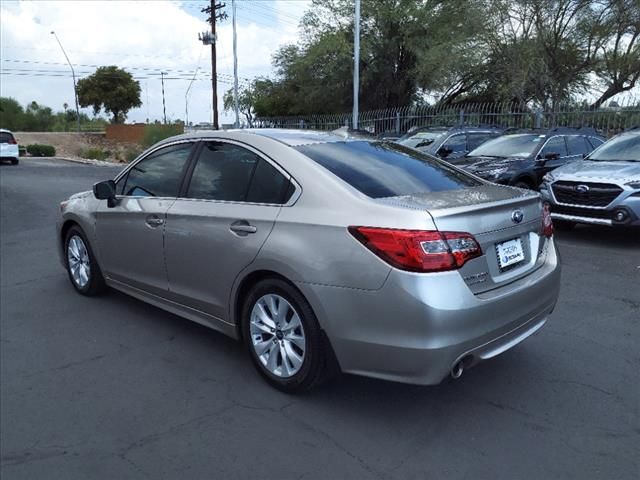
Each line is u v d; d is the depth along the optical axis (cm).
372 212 310
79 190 1549
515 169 969
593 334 453
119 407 348
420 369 294
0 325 486
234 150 400
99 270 536
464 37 2394
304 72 3231
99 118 7388
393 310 294
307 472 282
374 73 3100
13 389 372
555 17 2066
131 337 458
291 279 331
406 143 1329
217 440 311
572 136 1102
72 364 409
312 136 411
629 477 275
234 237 367
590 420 326
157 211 434
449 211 302
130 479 279
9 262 713
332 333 318
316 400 352
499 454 295
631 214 739
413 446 303
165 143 462
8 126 6531
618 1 1941
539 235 371
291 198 348
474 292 307
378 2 2922
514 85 2164
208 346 439
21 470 287
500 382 373
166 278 436
